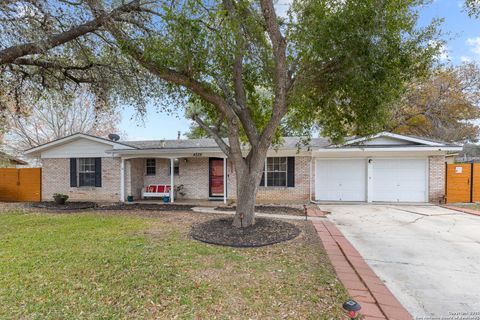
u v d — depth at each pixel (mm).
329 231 7062
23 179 15258
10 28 6258
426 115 20453
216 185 14445
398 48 5289
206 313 3094
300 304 3287
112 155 14117
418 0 5223
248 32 6453
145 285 3781
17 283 3885
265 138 6703
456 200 12352
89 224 7910
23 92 8422
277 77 6223
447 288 3893
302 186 13211
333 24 5051
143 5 6766
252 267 4473
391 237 6660
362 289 3688
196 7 5266
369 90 5559
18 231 7098
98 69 8250
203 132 9312
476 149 24875
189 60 5582
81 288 3729
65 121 23641
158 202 13297
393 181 12836
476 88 19844
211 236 6219
